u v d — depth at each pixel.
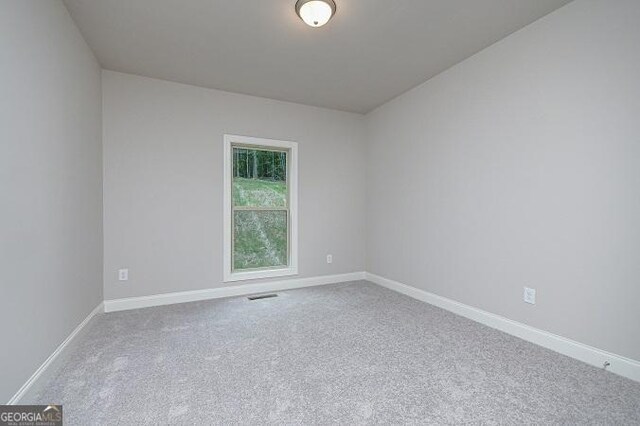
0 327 1.31
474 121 2.76
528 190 2.32
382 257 4.09
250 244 3.85
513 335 2.42
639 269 1.76
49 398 1.58
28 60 1.56
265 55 2.77
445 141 3.08
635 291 1.77
